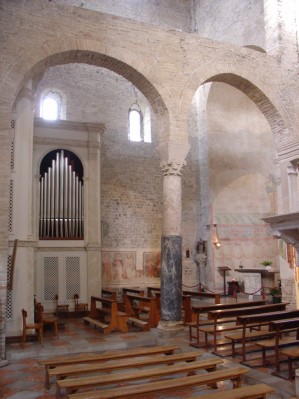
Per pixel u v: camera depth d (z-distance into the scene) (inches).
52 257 592.7
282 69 554.9
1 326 354.3
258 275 724.0
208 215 789.9
